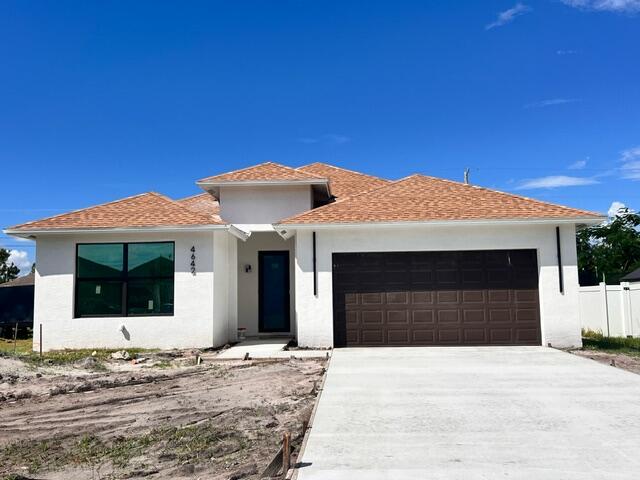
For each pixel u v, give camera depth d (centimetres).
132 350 1436
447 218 1399
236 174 1770
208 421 749
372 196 1602
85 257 1505
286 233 1512
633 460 533
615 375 975
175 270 1478
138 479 545
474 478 491
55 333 1470
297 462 539
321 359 1255
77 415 813
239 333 1706
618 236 3534
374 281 1436
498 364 1109
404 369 1060
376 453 563
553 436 613
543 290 1396
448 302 1420
